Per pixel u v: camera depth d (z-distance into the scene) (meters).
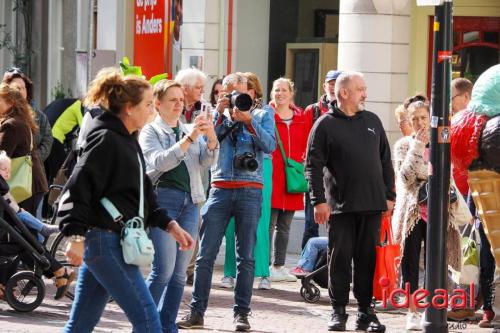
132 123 16.41
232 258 28.31
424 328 21.77
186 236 16.80
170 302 20.70
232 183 22.64
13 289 23.95
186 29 40.78
